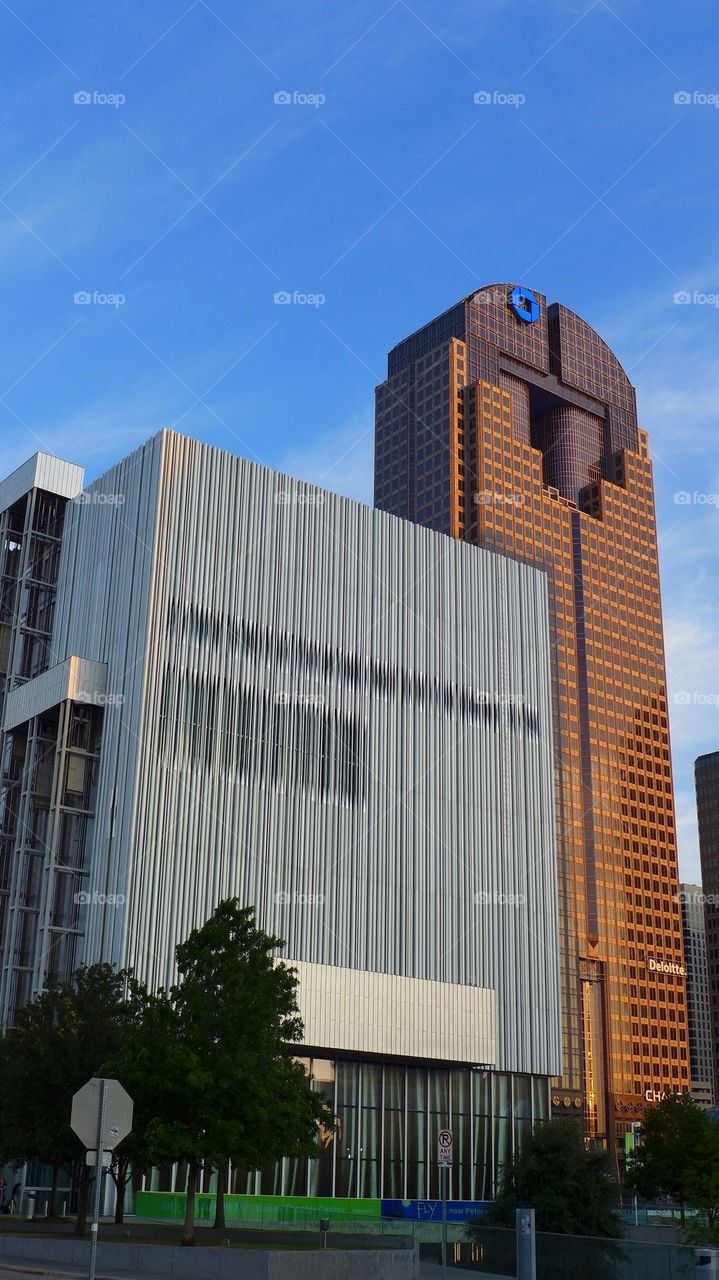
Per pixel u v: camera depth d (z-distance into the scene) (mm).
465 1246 47688
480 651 108938
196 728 86062
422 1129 92000
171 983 79312
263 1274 34156
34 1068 52219
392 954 92438
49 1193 75562
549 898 106188
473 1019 96188
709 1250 25391
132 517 91750
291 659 93625
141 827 81062
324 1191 84312
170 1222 61406
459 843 100625
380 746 97500
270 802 88688
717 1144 84062
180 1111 42750
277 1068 44500
